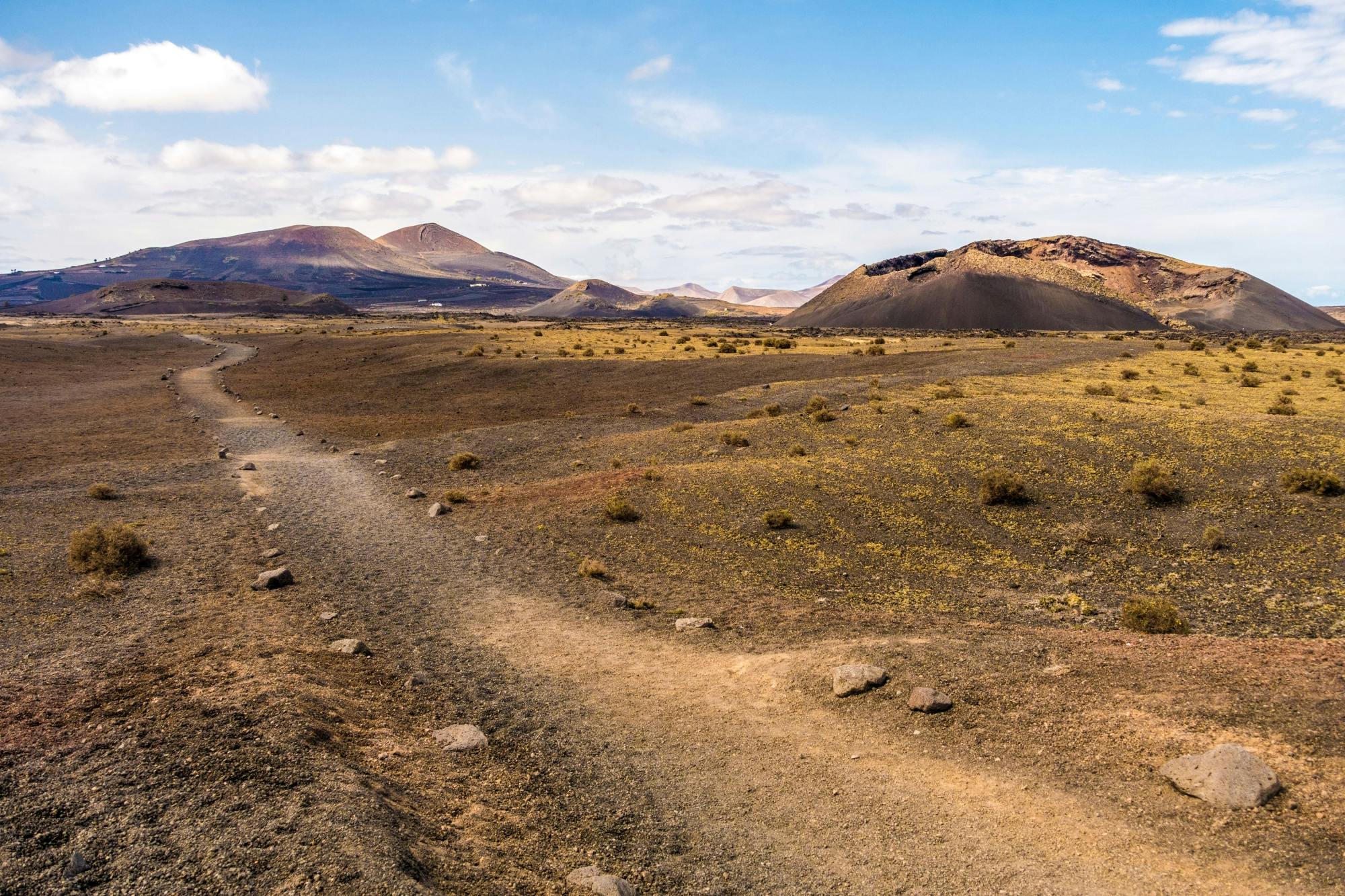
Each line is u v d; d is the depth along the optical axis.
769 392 66.12
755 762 13.34
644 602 23.44
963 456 37.88
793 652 18.45
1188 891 9.01
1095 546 27.75
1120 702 13.59
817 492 34.81
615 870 10.31
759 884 10.06
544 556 28.33
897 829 11.04
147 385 88.06
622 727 14.91
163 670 15.55
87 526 30.06
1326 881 8.72
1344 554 24.48
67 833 9.34
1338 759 10.74
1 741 11.94
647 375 82.31
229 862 8.88
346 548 28.81
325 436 56.50
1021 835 10.55
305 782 10.95
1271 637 19.78
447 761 13.16
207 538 28.94
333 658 17.44
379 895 8.39
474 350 104.00
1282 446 34.19
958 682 15.38
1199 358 78.81
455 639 20.06
